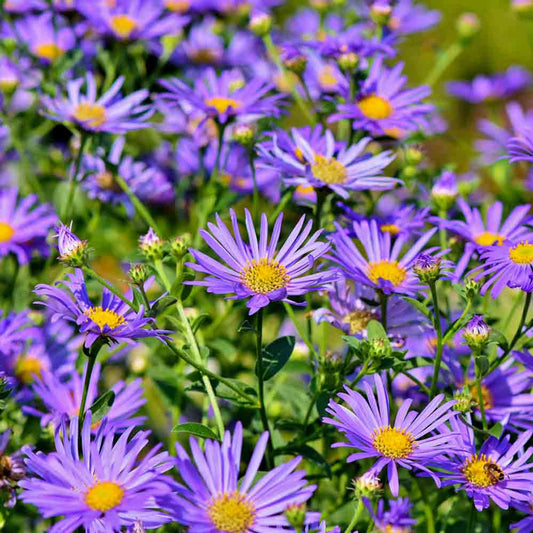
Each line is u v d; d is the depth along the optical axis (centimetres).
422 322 116
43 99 123
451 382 116
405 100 122
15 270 123
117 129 122
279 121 127
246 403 112
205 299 125
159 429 125
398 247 115
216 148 131
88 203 131
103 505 106
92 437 113
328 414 113
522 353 112
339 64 123
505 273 112
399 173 124
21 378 120
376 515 108
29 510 114
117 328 109
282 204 119
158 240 112
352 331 116
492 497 109
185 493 106
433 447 109
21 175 130
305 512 106
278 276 111
